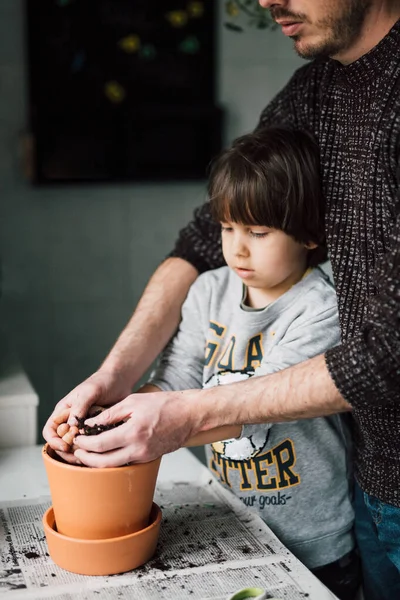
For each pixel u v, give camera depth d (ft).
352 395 3.34
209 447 4.67
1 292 9.23
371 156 3.70
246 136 4.33
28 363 9.71
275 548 3.60
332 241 4.07
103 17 9.19
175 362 4.52
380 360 3.23
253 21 6.99
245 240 4.16
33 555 3.48
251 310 4.39
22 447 4.93
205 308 4.57
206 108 9.62
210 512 3.94
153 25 9.35
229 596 3.14
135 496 3.35
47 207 9.52
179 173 9.75
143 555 3.41
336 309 4.21
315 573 4.48
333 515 4.44
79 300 9.79
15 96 9.20
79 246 9.70
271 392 3.48
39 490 4.18
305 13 3.55
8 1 8.96
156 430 3.37
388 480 3.98
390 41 3.61
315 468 4.38
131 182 9.61
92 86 9.30
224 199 4.08
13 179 9.37
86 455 3.34
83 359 9.90
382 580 4.42
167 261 4.87
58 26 9.08
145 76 9.46
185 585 3.27
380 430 3.91
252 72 9.82
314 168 4.13
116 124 9.45
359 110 3.84
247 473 4.34
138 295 9.97
